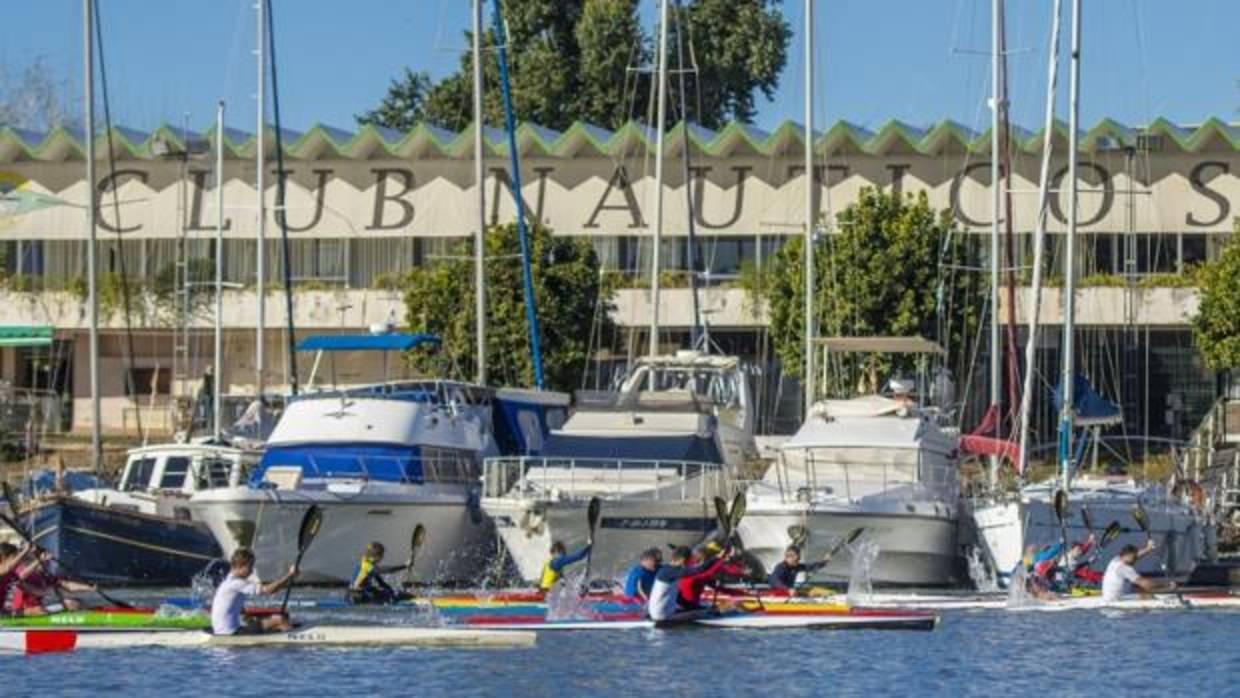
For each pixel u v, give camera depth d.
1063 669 79.75
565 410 123.38
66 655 81.81
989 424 127.38
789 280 161.00
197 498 104.75
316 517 85.81
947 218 160.62
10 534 106.25
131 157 186.12
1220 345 155.62
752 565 106.19
